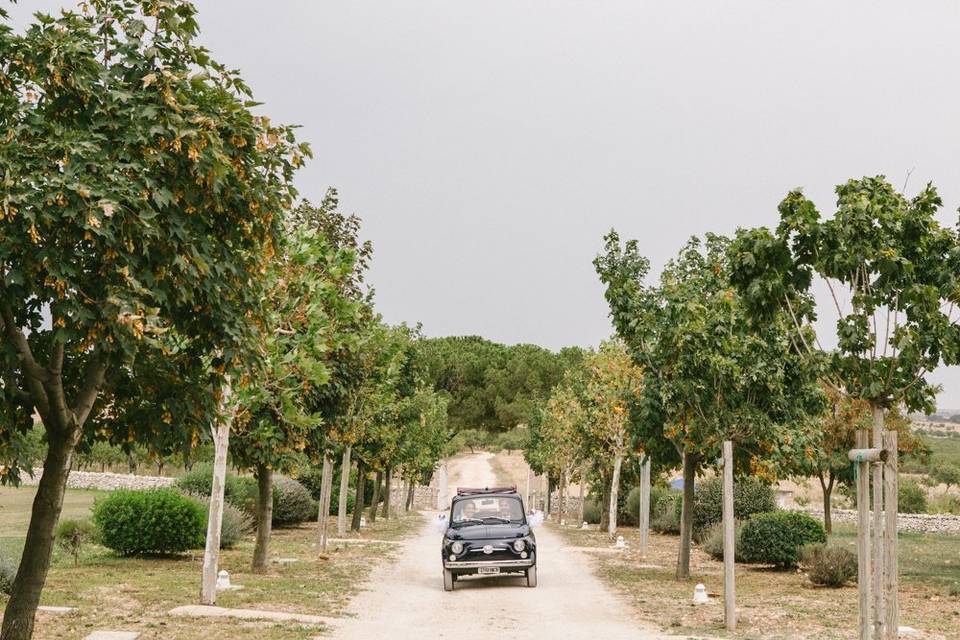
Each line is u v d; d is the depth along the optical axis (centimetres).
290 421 1523
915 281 944
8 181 711
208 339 929
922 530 4288
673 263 2031
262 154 936
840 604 1591
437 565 2353
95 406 962
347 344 1869
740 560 2462
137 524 2134
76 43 812
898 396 906
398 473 5847
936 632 1292
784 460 1825
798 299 1015
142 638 1075
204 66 920
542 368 8206
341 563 2219
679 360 1777
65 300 755
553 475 5669
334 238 2469
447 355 8275
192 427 963
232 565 2072
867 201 917
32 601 859
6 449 855
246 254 991
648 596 1700
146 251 789
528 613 1465
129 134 828
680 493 3641
